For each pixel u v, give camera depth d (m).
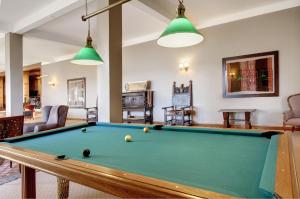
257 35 5.29
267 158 1.10
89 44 2.96
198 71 6.21
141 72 7.41
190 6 4.95
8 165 3.38
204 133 2.12
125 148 1.56
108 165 1.15
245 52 5.46
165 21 5.24
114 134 2.15
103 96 3.76
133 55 7.59
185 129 2.25
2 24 5.59
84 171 1.07
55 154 1.40
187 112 6.09
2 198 2.26
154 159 1.27
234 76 5.62
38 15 4.93
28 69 13.30
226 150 1.46
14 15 5.11
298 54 4.84
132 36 7.20
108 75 3.68
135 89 7.42
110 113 3.68
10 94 5.77
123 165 1.15
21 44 6.00
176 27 1.88
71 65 9.92
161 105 6.98
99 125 2.80
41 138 2.00
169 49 6.74
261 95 5.28
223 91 5.79
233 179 0.93
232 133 2.02
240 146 1.57
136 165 1.15
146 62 7.27
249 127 5.12
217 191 0.78
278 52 5.05
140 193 0.88
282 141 1.50
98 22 3.86
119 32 3.91
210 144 1.65
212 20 5.87
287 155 1.14
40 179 2.77
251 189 0.81
